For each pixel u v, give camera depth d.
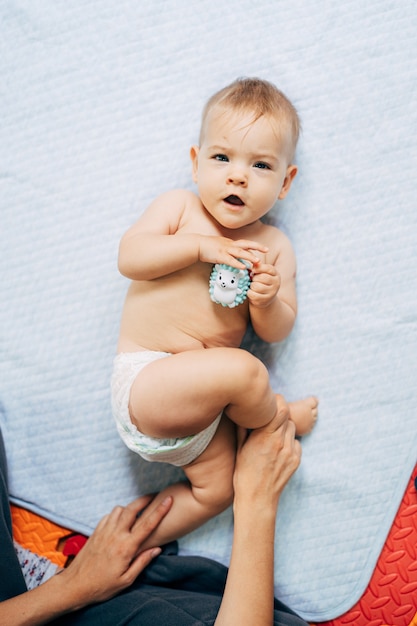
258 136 1.07
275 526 1.24
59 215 1.33
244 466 1.18
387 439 1.30
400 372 1.30
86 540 1.31
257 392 1.09
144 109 1.32
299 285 1.31
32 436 1.33
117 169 1.32
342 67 1.30
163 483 1.31
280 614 1.14
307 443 1.31
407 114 1.30
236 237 1.19
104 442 1.32
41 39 1.33
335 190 1.30
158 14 1.32
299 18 1.30
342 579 1.28
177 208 1.18
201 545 1.30
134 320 1.17
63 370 1.32
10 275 1.33
